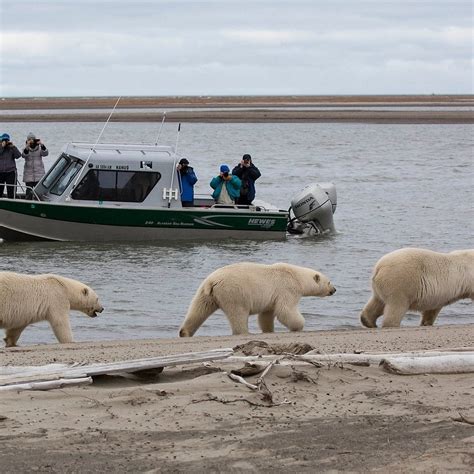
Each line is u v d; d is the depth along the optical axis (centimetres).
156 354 1030
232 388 779
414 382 814
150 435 651
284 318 1385
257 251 2267
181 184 2405
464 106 17238
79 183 2345
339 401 746
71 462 593
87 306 1355
